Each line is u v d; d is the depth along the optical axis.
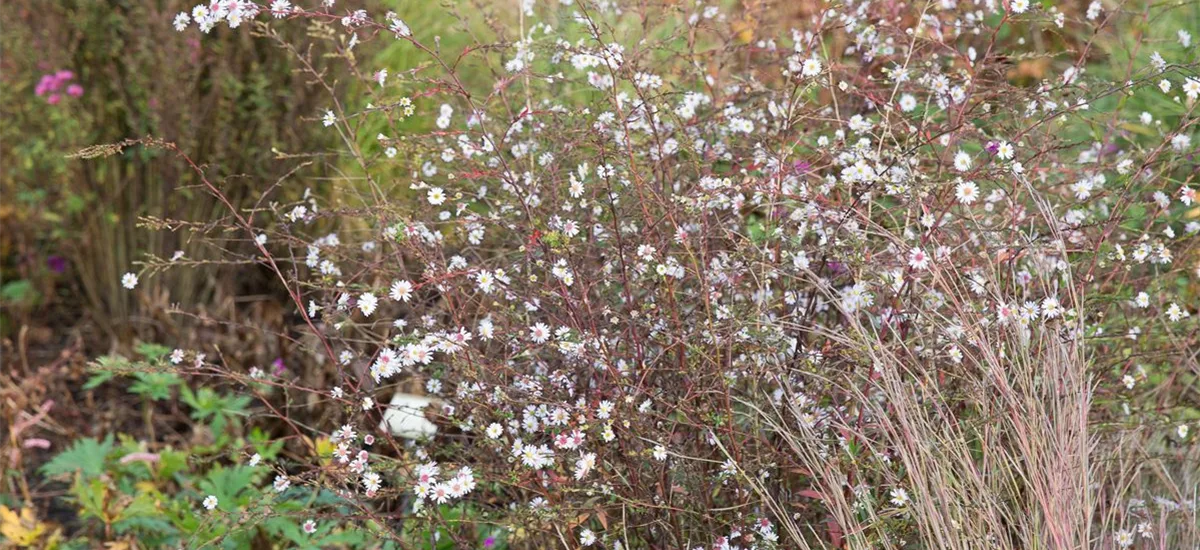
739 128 2.74
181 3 4.28
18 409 3.68
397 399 3.57
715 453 2.54
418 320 2.67
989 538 2.31
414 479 2.57
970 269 2.65
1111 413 2.79
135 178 4.50
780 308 2.63
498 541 2.80
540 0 3.40
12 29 4.57
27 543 3.26
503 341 2.58
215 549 2.90
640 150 2.88
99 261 4.61
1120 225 2.76
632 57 2.93
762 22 3.24
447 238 2.92
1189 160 2.89
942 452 2.35
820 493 2.36
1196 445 2.79
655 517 2.57
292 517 2.85
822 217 2.57
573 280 2.48
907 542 2.51
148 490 3.33
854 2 3.30
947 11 3.55
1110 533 2.63
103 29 4.42
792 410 2.38
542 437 2.57
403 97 2.72
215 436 3.59
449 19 4.59
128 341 4.48
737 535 2.46
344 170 4.16
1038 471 2.32
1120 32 3.97
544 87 3.23
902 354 2.53
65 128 4.49
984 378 2.41
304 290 4.07
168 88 4.31
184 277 4.46
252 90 4.36
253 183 4.37
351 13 3.09
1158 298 2.87
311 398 3.37
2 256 5.11
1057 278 2.72
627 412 2.41
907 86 2.92
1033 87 2.91
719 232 2.65
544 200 2.77
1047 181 3.14
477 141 2.93
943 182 2.48
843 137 2.73
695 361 2.46
